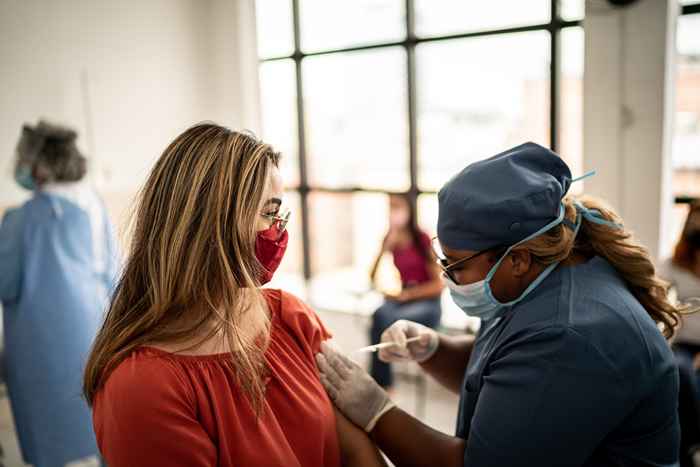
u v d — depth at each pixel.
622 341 0.99
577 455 0.99
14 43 3.49
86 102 3.81
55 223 2.58
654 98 2.78
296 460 1.01
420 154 3.83
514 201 1.05
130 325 1.00
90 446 2.73
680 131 2.95
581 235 1.16
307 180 4.38
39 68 3.60
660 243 2.89
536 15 3.23
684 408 1.85
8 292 2.55
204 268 0.99
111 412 0.91
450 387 1.54
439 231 1.16
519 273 1.10
